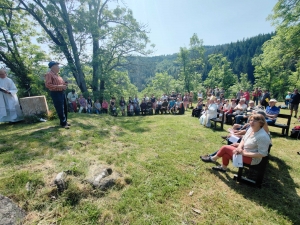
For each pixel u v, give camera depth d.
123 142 4.05
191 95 14.01
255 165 2.55
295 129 5.10
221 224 1.89
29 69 12.37
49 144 3.22
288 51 12.38
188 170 2.96
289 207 2.21
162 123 6.52
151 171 2.82
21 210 1.76
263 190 2.53
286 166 3.32
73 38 11.02
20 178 2.09
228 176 2.88
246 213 2.07
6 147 2.94
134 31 12.60
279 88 27.00
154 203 2.12
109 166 2.73
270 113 5.62
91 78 13.59
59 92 4.03
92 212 1.87
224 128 6.04
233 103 7.50
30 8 9.94
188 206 2.12
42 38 11.20
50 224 1.70
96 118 6.33
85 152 3.18
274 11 11.81
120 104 11.53
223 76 31.94
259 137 2.47
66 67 10.71
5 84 4.53
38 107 5.05
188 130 5.50
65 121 4.35
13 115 4.68
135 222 1.83
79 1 10.80
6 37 11.45
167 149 3.81
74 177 2.26
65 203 1.95
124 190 2.29
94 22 10.92
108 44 12.44
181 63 27.70
